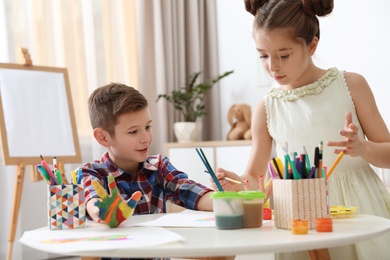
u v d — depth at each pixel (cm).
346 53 304
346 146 117
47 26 333
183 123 361
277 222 105
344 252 135
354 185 141
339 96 146
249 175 147
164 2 386
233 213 105
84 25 346
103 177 143
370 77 292
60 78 304
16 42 321
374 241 134
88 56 346
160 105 380
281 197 104
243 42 381
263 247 85
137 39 375
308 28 134
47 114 293
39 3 329
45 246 94
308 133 146
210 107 404
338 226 103
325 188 104
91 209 119
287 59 133
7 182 312
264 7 136
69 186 114
